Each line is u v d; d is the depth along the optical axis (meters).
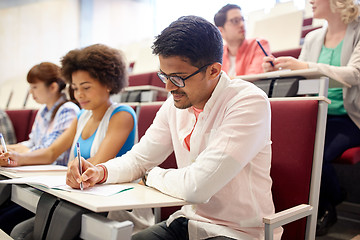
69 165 0.79
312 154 0.89
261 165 0.82
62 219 0.61
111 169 0.86
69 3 5.26
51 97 1.68
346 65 1.53
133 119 1.25
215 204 0.81
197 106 0.88
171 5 4.91
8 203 0.90
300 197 0.89
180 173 0.75
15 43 4.81
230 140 0.74
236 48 2.04
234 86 0.84
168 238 0.88
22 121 2.41
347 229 1.61
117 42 5.70
